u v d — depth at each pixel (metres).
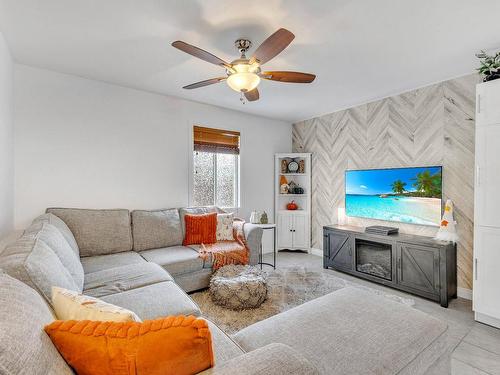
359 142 3.84
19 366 0.56
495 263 2.19
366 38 2.11
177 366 0.70
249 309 2.41
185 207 3.65
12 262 1.09
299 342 1.21
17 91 2.60
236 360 0.80
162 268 2.29
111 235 2.79
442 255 2.57
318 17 1.85
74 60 2.52
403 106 3.32
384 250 3.12
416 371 1.19
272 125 4.70
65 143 2.86
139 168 3.33
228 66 1.96
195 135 3.80
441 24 1.92
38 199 2.72
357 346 1.19
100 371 0.68
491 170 2.21
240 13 1.81
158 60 2.51
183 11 1.79
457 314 2.41
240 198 4.29
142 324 0.73
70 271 1.62
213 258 2.85
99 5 1.73
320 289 2.82
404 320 1.41
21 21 1.90
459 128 2.83
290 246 4.67
